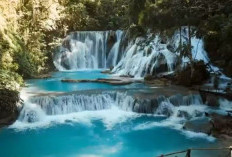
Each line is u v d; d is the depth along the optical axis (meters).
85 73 26.67
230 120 14.60
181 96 17.30
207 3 18.00
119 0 34.47
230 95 17.42
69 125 15.09
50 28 27.19
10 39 21.25
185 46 20.50
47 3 26.95
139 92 17.78
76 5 32.06
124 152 12.46
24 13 25.38
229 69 21.22
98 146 12.99
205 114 15.78
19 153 12.41
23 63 22.89
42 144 13.20
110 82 21.09
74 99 16.69
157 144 13.09
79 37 30.50
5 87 15.77
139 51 25.67
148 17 18.86
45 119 15.77
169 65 23.31
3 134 14.09
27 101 16.11
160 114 16.64
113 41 30.39
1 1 22.09
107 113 16.67
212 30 19.70
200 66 20.52
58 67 28.88
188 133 14.12
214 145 12.76
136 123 15.39
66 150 12.66
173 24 19.25
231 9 18.05
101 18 33.97
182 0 18.48
